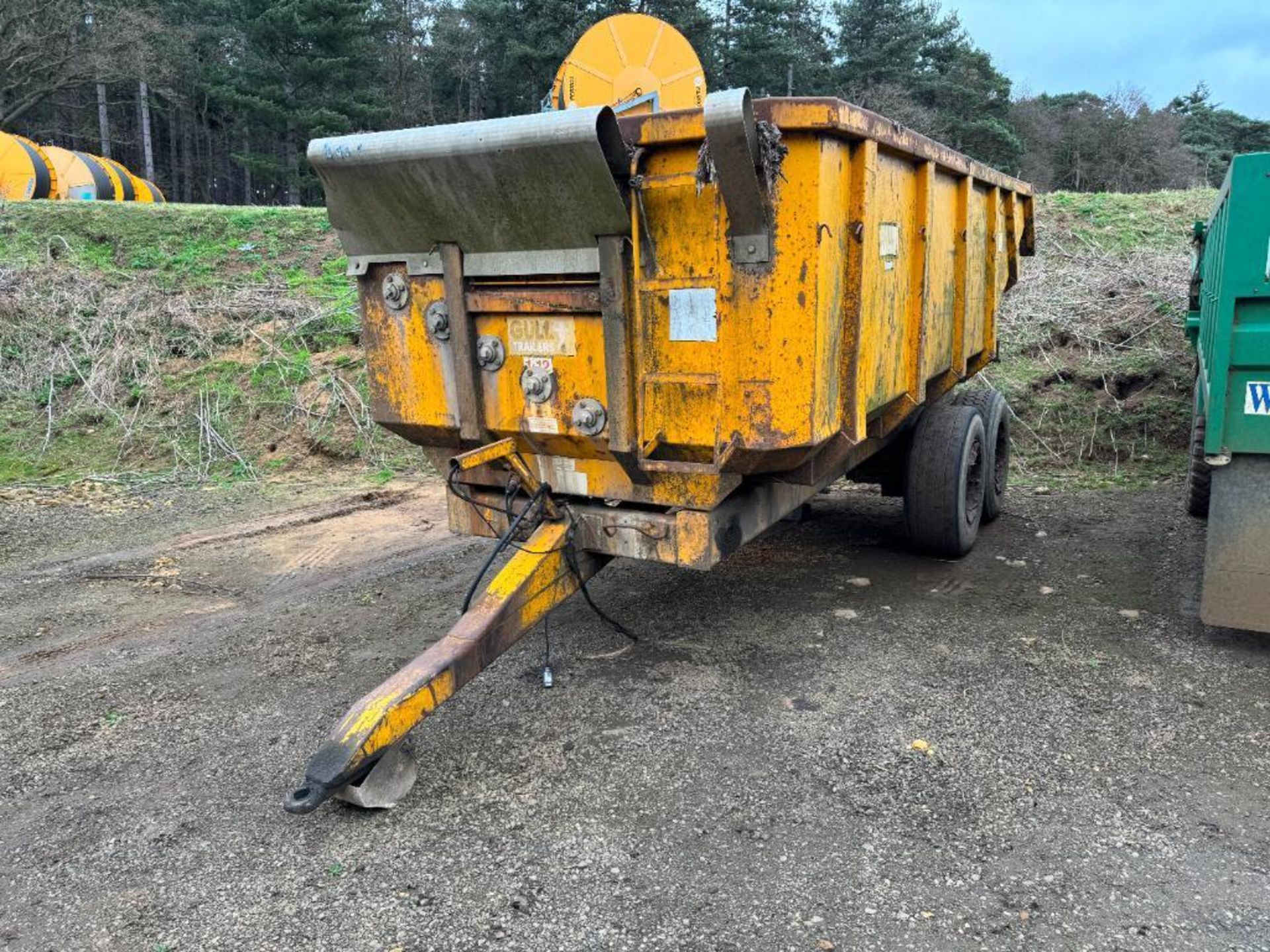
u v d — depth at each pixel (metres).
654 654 4.61
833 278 3.56
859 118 3.48
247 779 3.59
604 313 3.66
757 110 3.29
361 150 3.75
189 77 36.94
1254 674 4.22
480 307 3.98
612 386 3.73
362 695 4.29
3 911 2.87
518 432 4.09
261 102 33.28
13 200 14.12
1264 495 4.16
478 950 2.64
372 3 38.47
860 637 4.77
